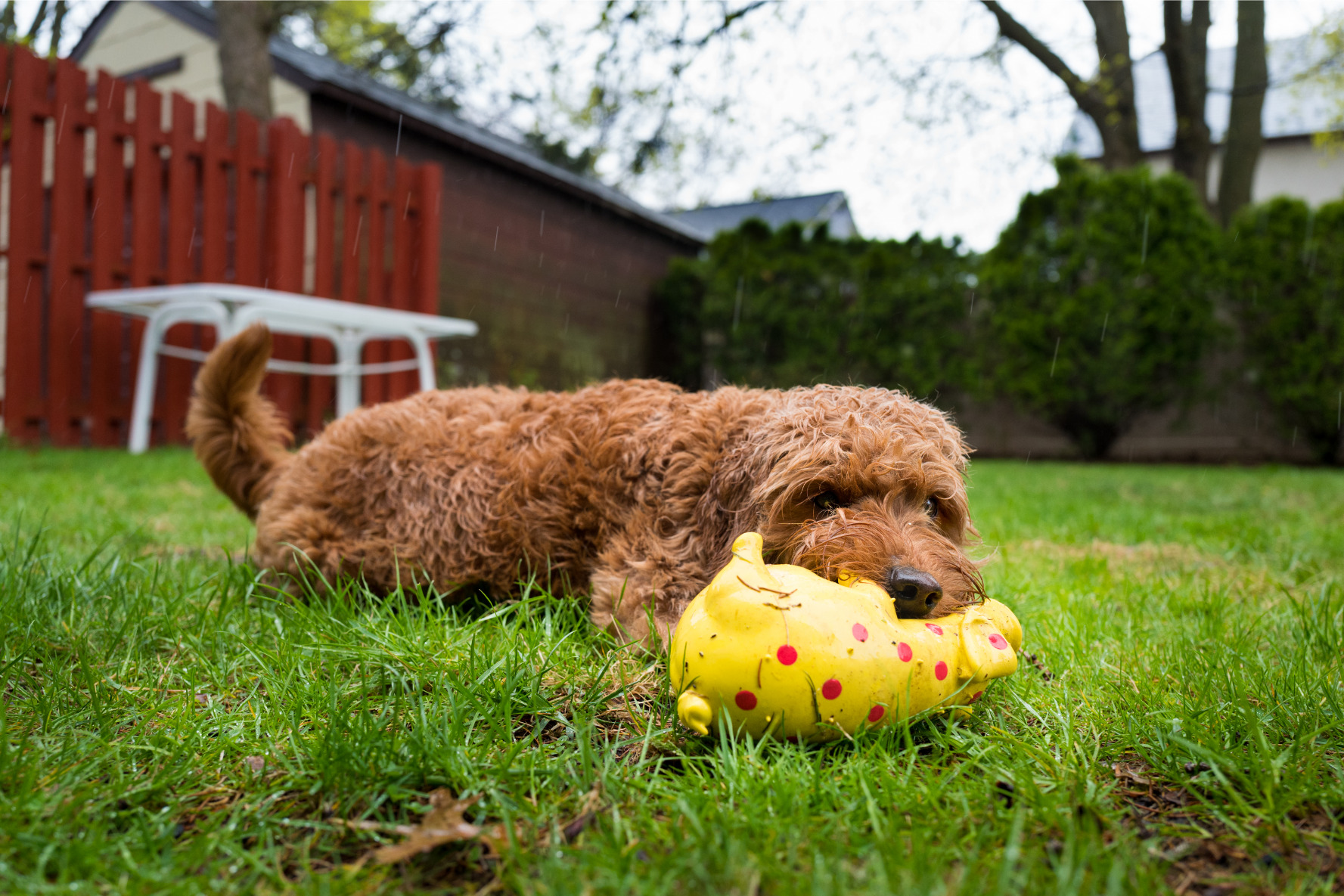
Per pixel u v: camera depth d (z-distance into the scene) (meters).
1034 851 0.47
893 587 0.66
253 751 0.60
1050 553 1.48
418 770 0.55
